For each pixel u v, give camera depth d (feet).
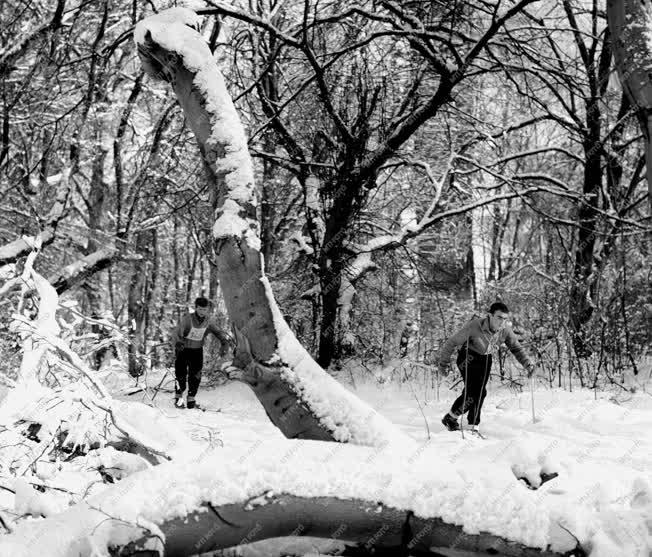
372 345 45.16
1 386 13.88
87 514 7.46
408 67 45.14
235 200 13.89
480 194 52.49
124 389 31.50
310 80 38.47
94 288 59.41
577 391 30.83
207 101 14.55
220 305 75.61
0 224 51.19
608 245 44.04
